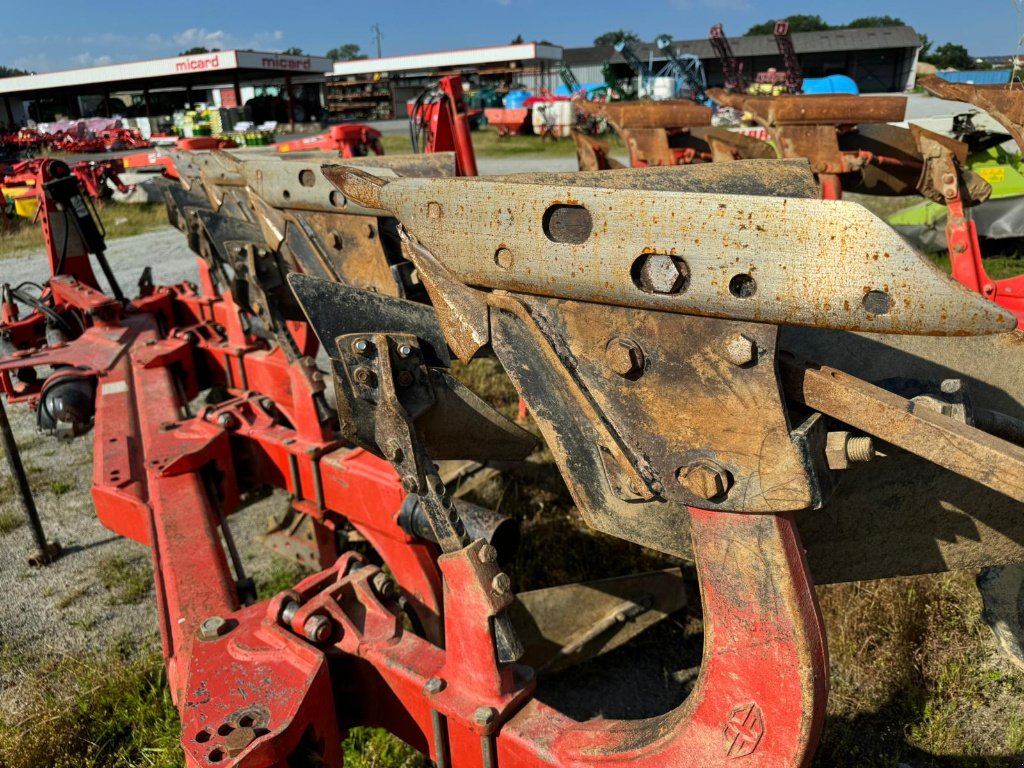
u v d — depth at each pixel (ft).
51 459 16.06
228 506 9.45
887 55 157.89
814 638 3.72
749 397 3.52
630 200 3.47
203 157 12.81
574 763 4.49
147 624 10.48
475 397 5.36
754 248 3.22
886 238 2.95
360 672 5.67
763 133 36.35
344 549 10.40
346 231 8.75
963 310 2.88
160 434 9.63
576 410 4.11
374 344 4.87
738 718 3.95
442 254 4.24
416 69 145.79
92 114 167.43
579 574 10.55
